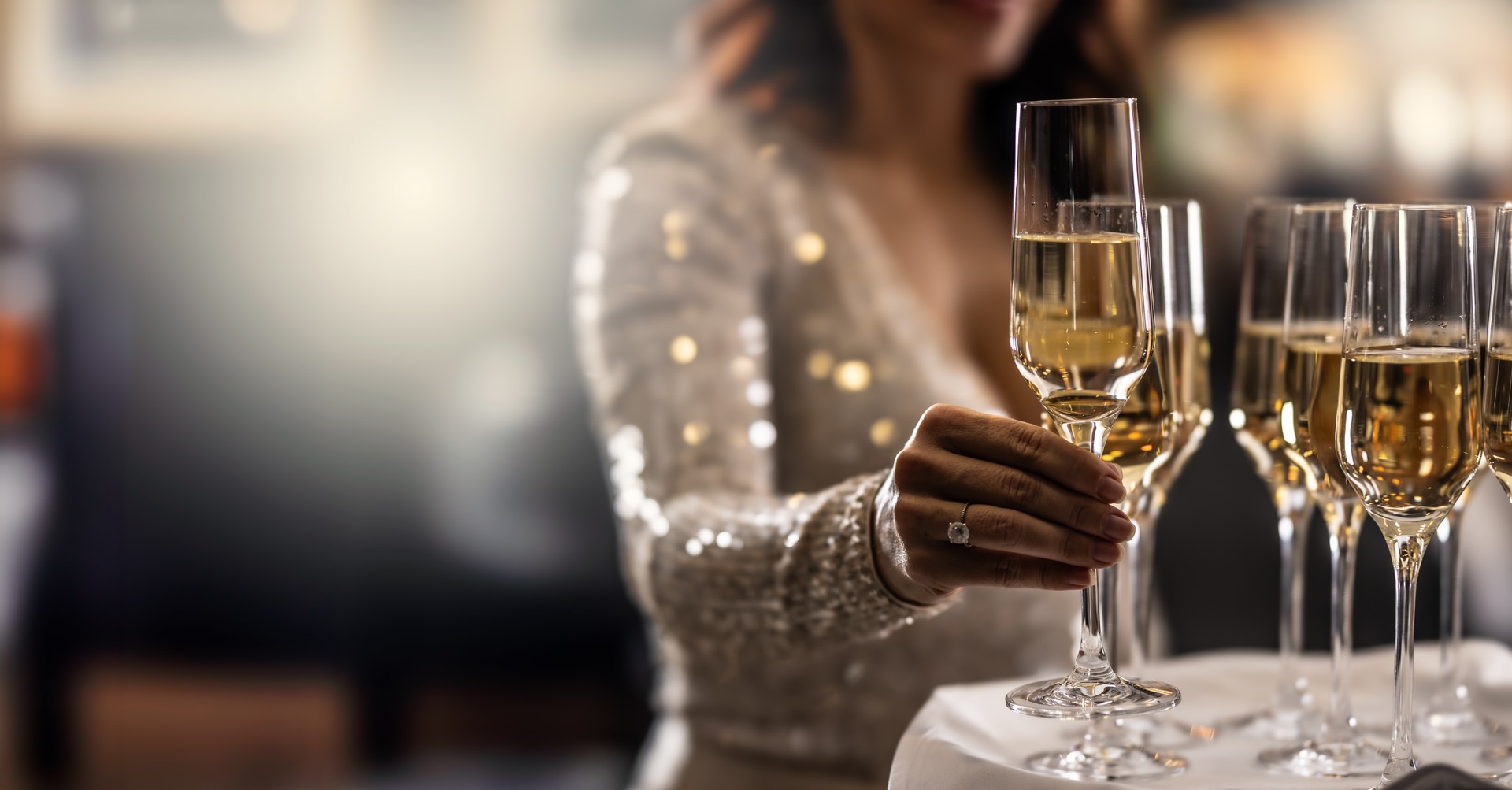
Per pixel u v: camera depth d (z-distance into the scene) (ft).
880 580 2.82
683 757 4.57
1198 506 5.87
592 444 9.65
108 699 10.30
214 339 10.25
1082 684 2.49
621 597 9.50
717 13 4.93
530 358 10.00
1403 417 2.32
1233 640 5.76
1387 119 9.02
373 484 9.96
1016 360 2.54
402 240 10.11
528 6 10.28
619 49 10.27
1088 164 2.41
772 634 3.16
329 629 10.05
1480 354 2.55
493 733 9.90
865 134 4.89
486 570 9.69
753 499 3.46
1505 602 6.43
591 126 10.25
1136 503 2.99
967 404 4.47
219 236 10.32
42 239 10.30
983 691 3.11
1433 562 5.38
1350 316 2.39
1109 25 5.16
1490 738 2.90
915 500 2.49
